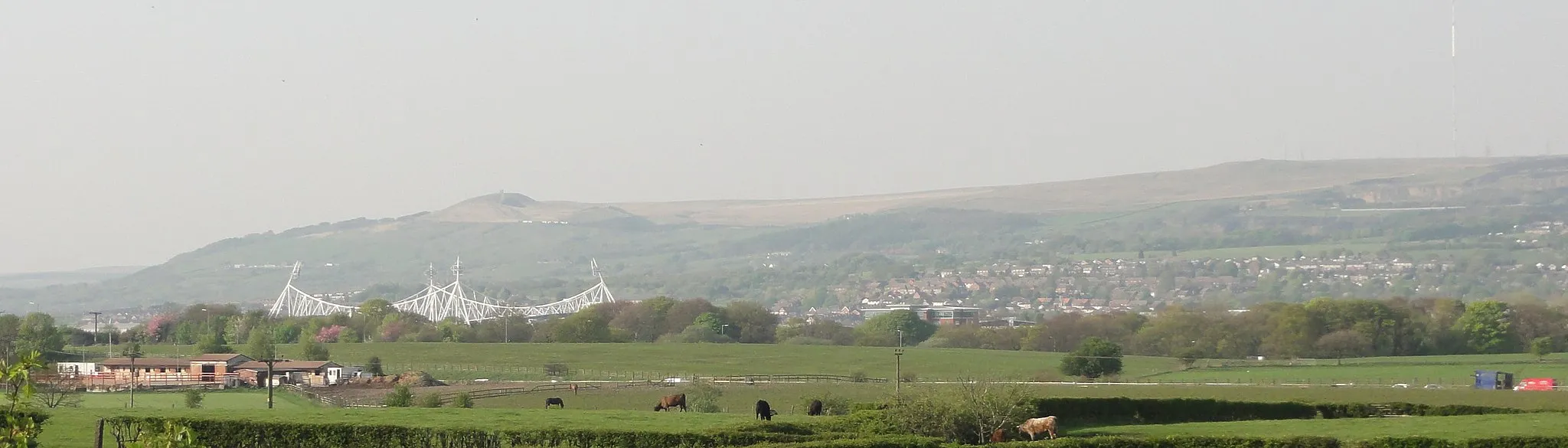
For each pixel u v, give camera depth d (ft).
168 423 157.28
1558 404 509.35
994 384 377.30
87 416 413.18
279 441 366.43
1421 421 400.67
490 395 617.21
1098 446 331.36
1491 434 339.16
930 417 359.87
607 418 409.90
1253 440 327.67
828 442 325.62
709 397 561.43
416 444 359.46
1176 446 330.75
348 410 435.94
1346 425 393.29
